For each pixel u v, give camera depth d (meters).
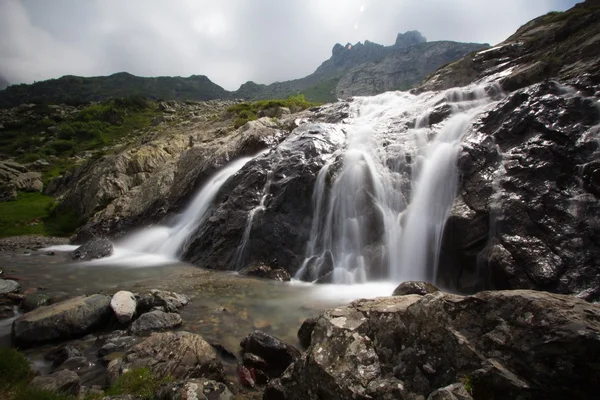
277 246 14.80
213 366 6.27
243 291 11.63
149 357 6.41
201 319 9.17
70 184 41.94
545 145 11.54
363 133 18.92
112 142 87.12
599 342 3.28
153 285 12.44
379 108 24.38
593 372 3.28
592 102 11.88
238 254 15.32
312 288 12.13
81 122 98.00
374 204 14.27
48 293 11.69
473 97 19.19
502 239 10.28
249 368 6.43
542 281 8.98
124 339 7.90
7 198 41.12
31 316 8.41
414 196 13.84
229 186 19.12
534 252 9.53
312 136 18.91
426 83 26.53
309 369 4.78
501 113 14.18
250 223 15.76
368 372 4.41
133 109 116.25
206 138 38.09
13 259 18.31
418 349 4.36
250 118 39.12
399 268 12.84
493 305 4.13
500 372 3.64
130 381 5.66
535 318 3.75
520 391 3.50
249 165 19.17
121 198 27.64
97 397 5.22
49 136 95.69
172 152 35.62
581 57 17.25
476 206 11.52
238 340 7.91
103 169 32.97
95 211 29.25
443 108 17.94
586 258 8.88
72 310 8.68
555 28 22.62
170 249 19.34
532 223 10.12
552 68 17.75
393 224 13.62
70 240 25.06
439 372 4.08
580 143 10.93
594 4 22.62
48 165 63.69
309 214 15.45
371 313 5.12
